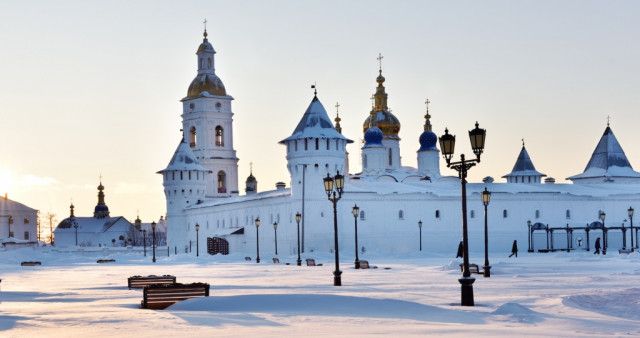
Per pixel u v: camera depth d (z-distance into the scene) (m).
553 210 108.38
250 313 20.48
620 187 116.88
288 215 102.62
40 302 25.94
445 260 73.56
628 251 75.38
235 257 87.00
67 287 35.88
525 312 20.23
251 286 34.34
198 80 145.50
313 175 98.50
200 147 143.12
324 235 98.00
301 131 99.88
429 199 103.50
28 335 16.02
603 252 77.38
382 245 100.44
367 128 123.25
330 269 55.66
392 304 21.75
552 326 17.64
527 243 106.81
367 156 115.94
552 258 72.31
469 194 105.25
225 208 123.06
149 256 105.88
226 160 143.75
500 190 107.56
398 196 101.88
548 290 29.50
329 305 21.67
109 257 102.56
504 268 48.16
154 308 23.17
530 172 129.12
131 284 34.00
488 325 17.97
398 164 124.44
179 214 135.75
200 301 22.59
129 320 18.67
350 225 99.62
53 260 97.81
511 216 106.69
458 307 22.64
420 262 68.56
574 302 23.06
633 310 21.42
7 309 22.42
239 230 116.31
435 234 103.38
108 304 24.70
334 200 35.97
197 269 60.19
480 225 105.31
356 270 52.50
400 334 15.91
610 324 17.98
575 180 129.62
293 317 19.53
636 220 111.25
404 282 36.50
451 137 24.06
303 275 46.16
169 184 135.75
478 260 68.06
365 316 19.86
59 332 16.53
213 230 126.69
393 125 123.94
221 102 144.25
